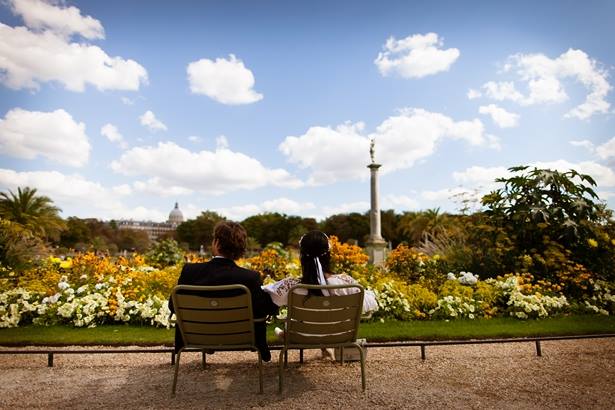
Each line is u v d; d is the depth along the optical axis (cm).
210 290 306
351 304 318
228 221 338
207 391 320
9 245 855
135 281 652
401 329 512
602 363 390
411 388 326
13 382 340
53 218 3534
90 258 748
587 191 799
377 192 1925
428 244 991
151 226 14550
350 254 772
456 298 608
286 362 384
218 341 316
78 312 536
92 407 290
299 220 7231
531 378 350
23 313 560
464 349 444
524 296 610
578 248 768
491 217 835
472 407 290
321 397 307
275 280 729
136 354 423
